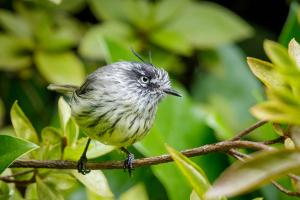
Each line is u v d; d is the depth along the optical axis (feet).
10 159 22.72
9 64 39.88
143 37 39.99
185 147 34.06
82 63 42.45
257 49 46.78
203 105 41.29
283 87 19.56
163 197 36.24
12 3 44.09
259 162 15.39
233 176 15.19
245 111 41.86
